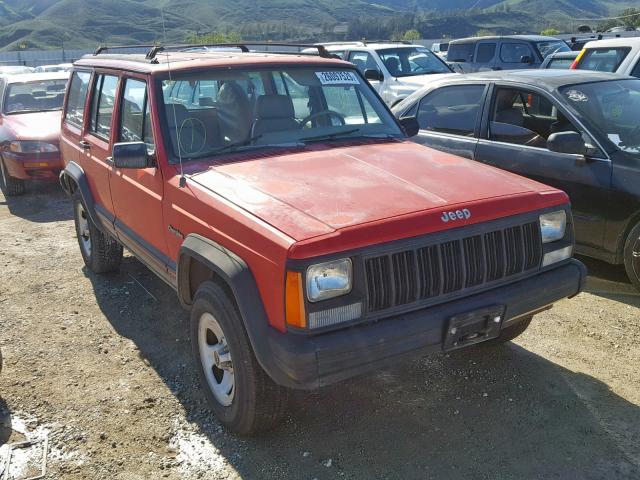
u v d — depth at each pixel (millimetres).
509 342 4297
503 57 15523
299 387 2717
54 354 4316
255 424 3189
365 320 2783
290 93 4309
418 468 3062
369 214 2885
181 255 3480
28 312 5027
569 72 6020
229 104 4078
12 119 9617
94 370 4090
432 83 6633
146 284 5574
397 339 2799
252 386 3057
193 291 3689
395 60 12102
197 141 3904
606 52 9000
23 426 3482
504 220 3127
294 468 3092
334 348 2666
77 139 5578
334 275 2703
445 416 3479
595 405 3521
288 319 2697
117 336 4578
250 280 2871
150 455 3225
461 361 4059
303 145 4051
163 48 4676
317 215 2896
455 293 2992
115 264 5738
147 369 4094
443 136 6238
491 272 3100
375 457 3154
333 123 4348
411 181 3346
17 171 8906
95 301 5227
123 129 4551
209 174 3582
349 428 3398
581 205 5070
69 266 6125
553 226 3355
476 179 3434
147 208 4055
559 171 5184
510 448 3186
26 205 8906
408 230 2836
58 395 3791
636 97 5582
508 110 5844
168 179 3738
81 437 3379
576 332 4406
